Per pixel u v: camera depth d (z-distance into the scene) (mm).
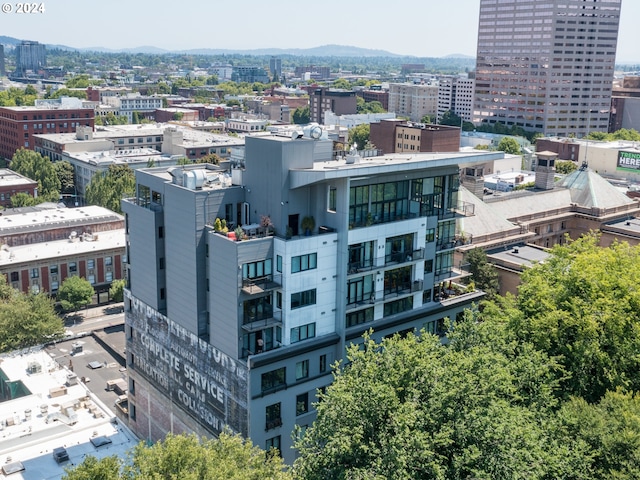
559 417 52438
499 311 71500
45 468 75000
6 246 137625
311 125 71062
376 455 48906
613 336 63312
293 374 67062
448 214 78375
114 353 116062
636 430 48750
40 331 109875
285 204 65438
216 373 68000
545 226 136500
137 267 77875
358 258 69500
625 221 140000
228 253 63188
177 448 51594
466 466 47344
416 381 52594
